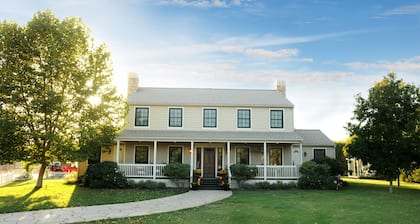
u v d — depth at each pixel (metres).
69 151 17.27
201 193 17.91
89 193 16.89
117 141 21.11
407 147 18.80
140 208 12.72
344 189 20.33
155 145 21.22
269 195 17.03
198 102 23.91
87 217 10.83
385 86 19.73
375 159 19.52
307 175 20.56
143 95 24.80
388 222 10.12
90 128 17.67
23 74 16.78
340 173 22.73
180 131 23.06
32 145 17.69
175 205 13.52
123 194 16.83
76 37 17.80
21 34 17.08
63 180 25.47
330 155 25.08
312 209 12.50
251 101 24.52
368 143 19.73
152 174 21.02
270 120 23.89
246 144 23.58
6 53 16.88
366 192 18.53
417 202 14.42
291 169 21.45
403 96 19.06
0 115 16.06
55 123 17.31
